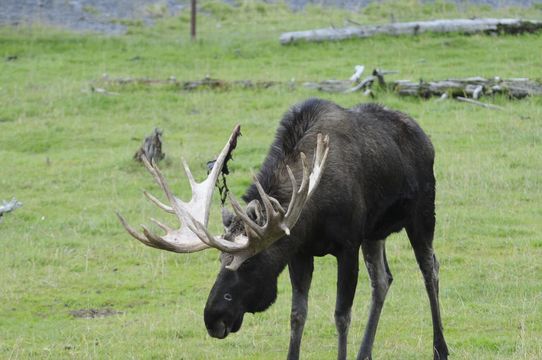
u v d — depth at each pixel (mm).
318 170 22016
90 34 79625
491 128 52312
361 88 60438
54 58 72562
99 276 34312
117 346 27391
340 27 79500
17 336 28547
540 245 35719
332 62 69250
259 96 60812
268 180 23422
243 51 73500
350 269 23922
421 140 26734
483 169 45125
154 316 30094
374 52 71312
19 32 79188
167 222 40031
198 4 88750
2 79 66375
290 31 79562
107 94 61500
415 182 26250
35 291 32938
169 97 60938
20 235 39094
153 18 85438
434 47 71562
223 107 58938
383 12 84500
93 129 55750
